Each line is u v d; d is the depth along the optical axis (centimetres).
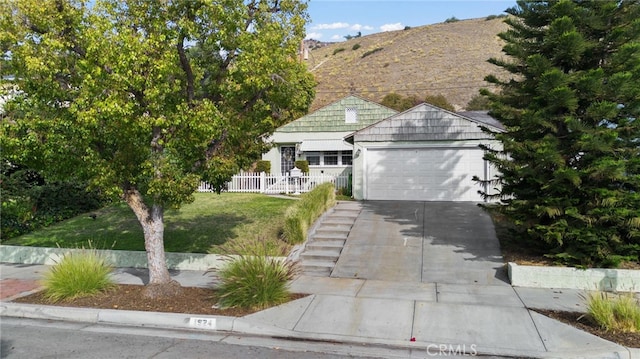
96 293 932
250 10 923
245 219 1523
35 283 1068
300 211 1321
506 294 910
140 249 1292
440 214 1559
